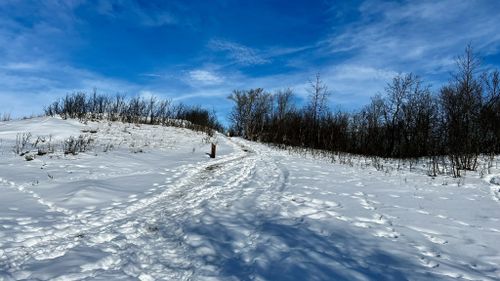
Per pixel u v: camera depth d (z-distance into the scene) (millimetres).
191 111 42812
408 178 16547
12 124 22375
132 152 18750
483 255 7008
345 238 7680
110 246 7012
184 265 6379
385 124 37281
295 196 11711
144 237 7707
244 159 20844
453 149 21234
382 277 5820
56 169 13336
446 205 11000
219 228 8203
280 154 26000
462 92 27219
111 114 30203
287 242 7320
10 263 6031
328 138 37438
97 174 13312
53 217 8547
